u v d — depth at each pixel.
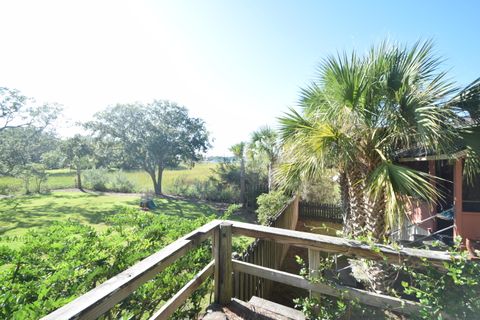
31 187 18.81
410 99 2.83
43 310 1.58
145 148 16.92
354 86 2.81
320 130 3.00
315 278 1.74
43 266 2.59
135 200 15.15
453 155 2.97
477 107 2.88
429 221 5.33
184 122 17.89
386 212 2.77
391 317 1.78
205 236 1.81
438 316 1.37
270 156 9.91
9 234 7.74
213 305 1.99
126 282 1.03
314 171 3.21
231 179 15.70
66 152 19.30
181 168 20.50
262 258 3.24
